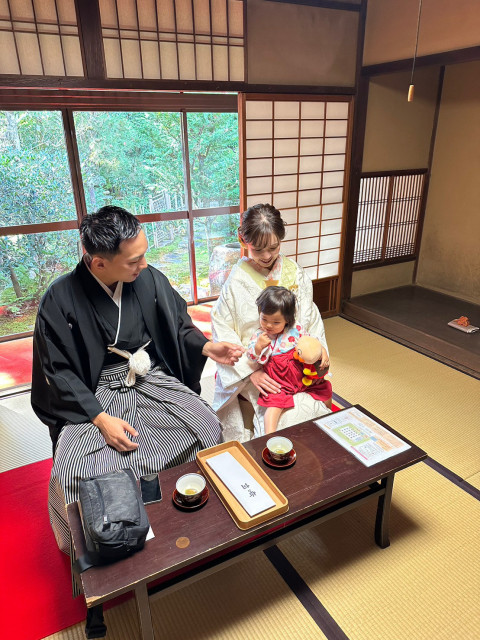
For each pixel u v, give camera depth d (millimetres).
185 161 4527
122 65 2844
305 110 3682
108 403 1813
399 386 3125
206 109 4379
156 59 2941
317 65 3602
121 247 1595
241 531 1362
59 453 1631
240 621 1567
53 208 4125
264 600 1642
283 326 2029
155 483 1537
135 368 1845
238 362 2133
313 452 1704
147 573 1228
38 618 1592
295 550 1852
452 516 2018
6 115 3695
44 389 1849
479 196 4203
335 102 3809
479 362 3262
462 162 4281
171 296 2082
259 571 1759
